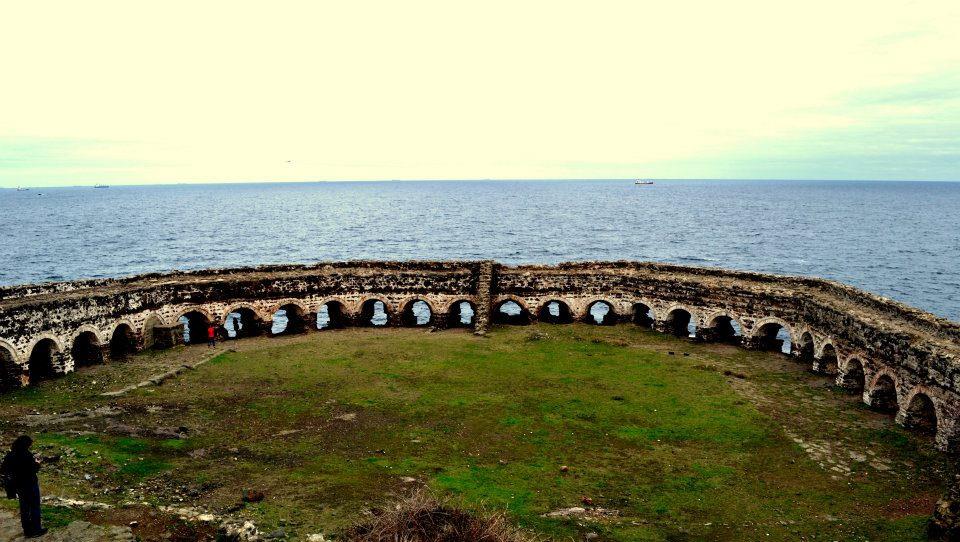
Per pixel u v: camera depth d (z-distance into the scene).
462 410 31.09
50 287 38.91
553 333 46.66
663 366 38.78
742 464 25.66
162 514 18.69
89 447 24.38
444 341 44.28
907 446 27.27
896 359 29.97
